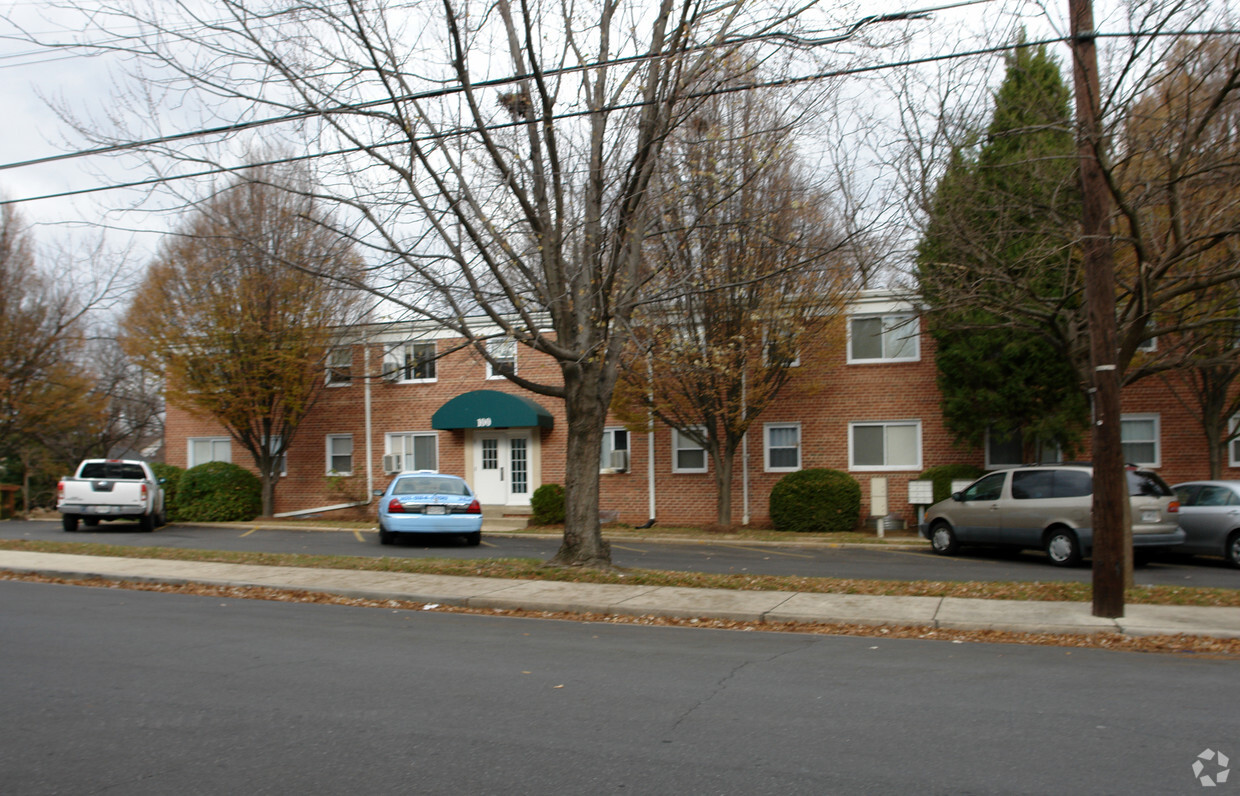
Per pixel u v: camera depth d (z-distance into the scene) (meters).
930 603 11.38
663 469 24.67
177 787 4.97
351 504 26.97
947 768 5.33
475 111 11.67
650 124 12.35
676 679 7.70
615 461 24.59
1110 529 10.40
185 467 29.52
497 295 12.60
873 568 15.58
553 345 12.61
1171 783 5.08
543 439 25.83
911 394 22.97
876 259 16.39
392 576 13.84
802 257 18.70
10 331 26.56
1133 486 15.38
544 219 12.86
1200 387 20.95
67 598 12.42
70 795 4.85
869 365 23.30
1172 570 15.45
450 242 11.90
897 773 5.24
